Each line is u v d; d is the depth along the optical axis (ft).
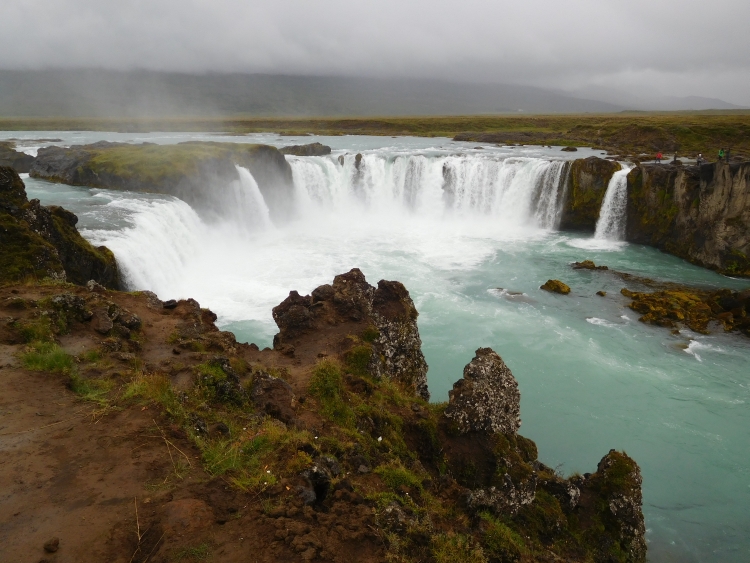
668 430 72.90
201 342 54.34
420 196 189.67
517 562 36.99
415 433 47.03
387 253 144.77
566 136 307.78
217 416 37.60
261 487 29.73
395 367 61.72
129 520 26.30
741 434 72.28
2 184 76.02
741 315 103.81
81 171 161.07
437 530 32.86
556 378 83.92
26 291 58.29
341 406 44.06
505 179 180.45
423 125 402.93
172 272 113.80
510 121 421.18
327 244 153.17
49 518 26.08
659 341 96.22
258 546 25.52
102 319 52.13
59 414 35.27
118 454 31.32
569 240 163.73
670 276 130.31
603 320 104.06
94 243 98.43
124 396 37.50
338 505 29.66
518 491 45.60
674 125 262.67
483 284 122.11
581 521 49.37
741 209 130.00
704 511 60.18
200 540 25.52
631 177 158.40
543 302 112.06
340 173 192.54
